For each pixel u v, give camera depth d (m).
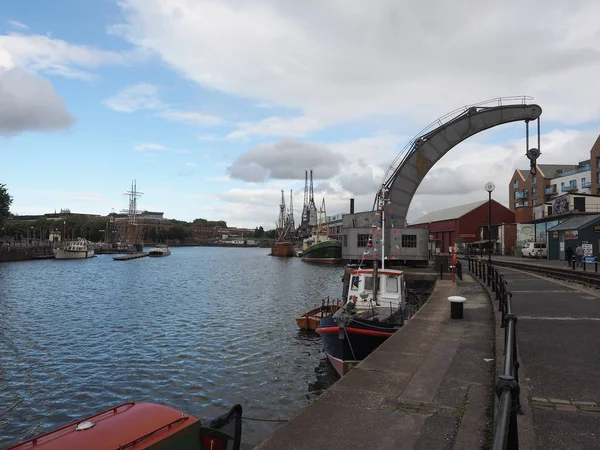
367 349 13.90
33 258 104.75
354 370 8.02
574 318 11.86
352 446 5.12
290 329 23.52
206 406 13.24
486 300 17.19
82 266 83.88
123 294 39.44
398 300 16.91
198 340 21.03
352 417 5.93
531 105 34.22
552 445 4.66
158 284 49.09
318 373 16.17
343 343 13.94
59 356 18.22
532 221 54.66
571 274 23.75
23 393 14.12
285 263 98.12
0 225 82.19
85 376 15.73
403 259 39.00
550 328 10.63
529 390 6.34
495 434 2.56
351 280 17.69
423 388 7.00
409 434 5.40
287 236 170.25
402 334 11.08
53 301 34.75
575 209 47.56
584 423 5.21
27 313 28.92
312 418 5.90
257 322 25.55
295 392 14.36
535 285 20.89
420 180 35.06
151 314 28.44
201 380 15.39
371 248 38.19
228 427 6.73
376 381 7.39
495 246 67.69
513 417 3.12
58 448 4.89
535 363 7.69
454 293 20.05
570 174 84.62
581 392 6.25
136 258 119.38
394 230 38.97
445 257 31.45
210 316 27.64
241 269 76.88
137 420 5.69
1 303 33.53
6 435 11.47
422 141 34.81
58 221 192.50
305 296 37.94
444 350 9.37
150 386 14.78
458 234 74.06
